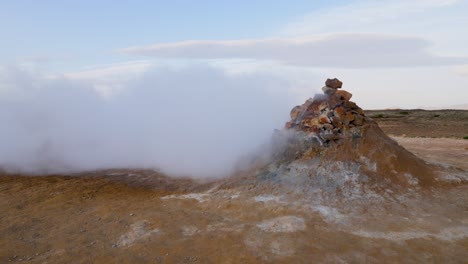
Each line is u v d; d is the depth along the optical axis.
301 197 7.91
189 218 7.06
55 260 5.37
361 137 9.50
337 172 8.70
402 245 5.73
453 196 8.02
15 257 5.48
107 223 6.86
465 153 14.47
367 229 6.36
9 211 7.57
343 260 5.24
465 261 5.21
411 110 56.31
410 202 7.61
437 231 6.25
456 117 37.84
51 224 6.84
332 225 6.54
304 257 5.33
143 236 6.20
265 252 5.51
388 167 8.86
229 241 5.92
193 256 5.43
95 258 5.41
